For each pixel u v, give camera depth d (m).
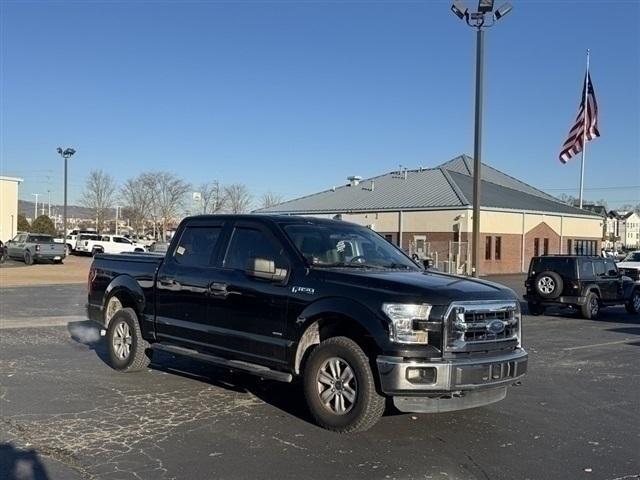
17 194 53.62
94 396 7.17
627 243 131.38
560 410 7.07
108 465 5.00
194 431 5.94
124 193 76.25
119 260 8.89
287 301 6.38
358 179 56.88
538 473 5.03
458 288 5.90
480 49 17.11
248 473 4.89
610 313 19.98
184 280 7.60
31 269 34.94
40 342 10.88
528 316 18.45
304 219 7.26
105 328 8.95
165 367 8.84
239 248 7.20
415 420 6.43
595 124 29.84
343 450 5.47
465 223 41.88
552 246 47.66
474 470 5.07
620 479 4.94
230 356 7.01
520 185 55.91
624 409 7.20
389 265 6.99
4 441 5.53
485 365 5.70
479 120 17.23
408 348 5.56
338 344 5.93
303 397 7.27
